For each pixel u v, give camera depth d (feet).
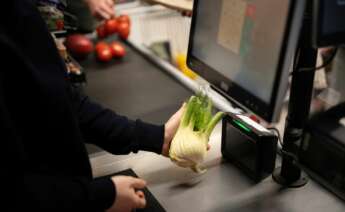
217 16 2.60
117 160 3.11
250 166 2.87
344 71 2.69
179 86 4.50
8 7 2.17
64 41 5.00
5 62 2.09
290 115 2.65
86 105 2.86
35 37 2.27
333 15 1.91
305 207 2.67
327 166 2.34
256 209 2.66
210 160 3.09
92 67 4.99
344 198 2.69
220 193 2.80
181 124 2.84
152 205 2.66
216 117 2.89
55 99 2.25
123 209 2.36
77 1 4.37
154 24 5.73
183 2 4.04
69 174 2.40
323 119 2.40
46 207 2.08
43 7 3.44
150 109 4.05
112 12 4.61
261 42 2.24
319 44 1.94
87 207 2.20
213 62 2.70
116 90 4.44
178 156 2.77
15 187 2.03
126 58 5.22
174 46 5.45
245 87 2.40
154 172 2.99
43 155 2.30
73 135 2.36
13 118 2.17
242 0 2.36
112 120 2.87
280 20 2.08
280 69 2.08
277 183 2.86
